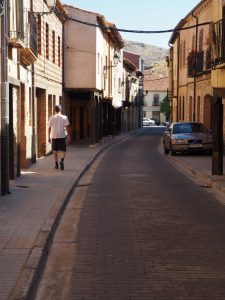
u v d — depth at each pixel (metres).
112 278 6.41
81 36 30.44
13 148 14.51
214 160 16.55
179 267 6.84
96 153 25.89
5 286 5.76
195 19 32.25
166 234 8.73
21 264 6.59
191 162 21.25
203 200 12.30
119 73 50.94
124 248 7.82
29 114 18.95
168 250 7.70
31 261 6.71
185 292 5.90
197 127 26.61
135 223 9.60
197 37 31.16
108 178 16.41
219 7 16.59
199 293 5.86
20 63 15.96
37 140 23.17
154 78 107.12
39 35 21.56
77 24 30.39
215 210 10.99
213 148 16.55
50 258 7.39
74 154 25.03
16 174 15.13
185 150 24.89
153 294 5.84
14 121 14.63
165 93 105.19
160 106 96.50
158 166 20.48
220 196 12.95
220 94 16.16
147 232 8.88
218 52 15.84
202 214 10.52
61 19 28.50
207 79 27.81
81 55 30.52
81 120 40.31
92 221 9.82
